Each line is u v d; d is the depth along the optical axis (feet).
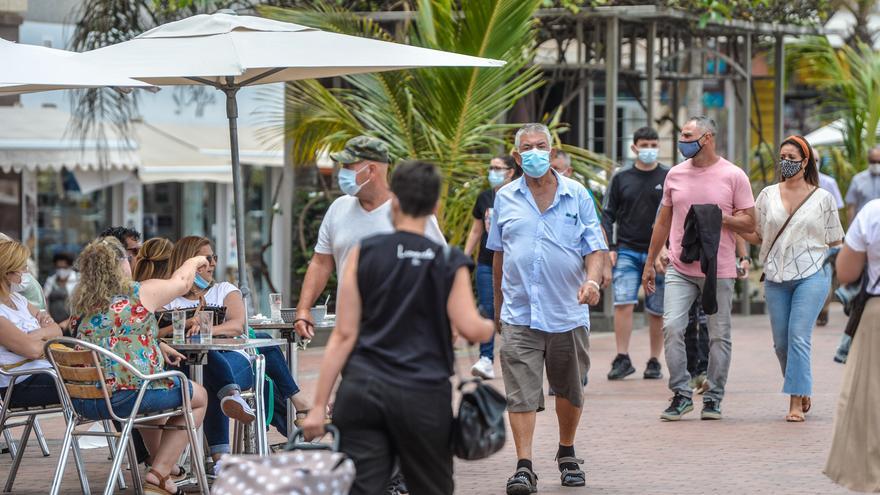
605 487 63.57
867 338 52.44
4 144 129.08
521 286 62.13
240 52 64.34
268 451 65.77
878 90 168.14
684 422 82.02
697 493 62.03
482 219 99.66
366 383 42.32
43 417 91.25
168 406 60.34
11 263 66.74
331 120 118.62
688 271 81.87
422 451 42.75
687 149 80.94
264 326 68.85
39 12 144.05
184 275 61.46
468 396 43.70
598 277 61.77
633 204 101.24
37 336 66.54
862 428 52.39
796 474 65.92
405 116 116.16
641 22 137.80
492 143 116.67
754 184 162.40
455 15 118.32
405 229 43.55
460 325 42.65
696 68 155.74
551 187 62.75
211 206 167.43
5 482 68.74
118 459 58.18
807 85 202.18
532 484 62.03
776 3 144.87
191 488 65.46
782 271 79.97
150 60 64.85
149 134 151.12
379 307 42.73
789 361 80.53
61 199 150.71
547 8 129.80
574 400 63.26
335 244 57.52
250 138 158.61
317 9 118.52
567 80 146.82
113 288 59.77
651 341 102.32
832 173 170.91
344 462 40.32
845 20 191.11
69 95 142.82
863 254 52.49
